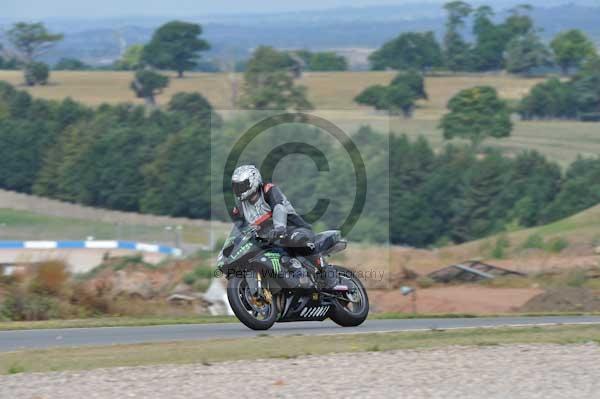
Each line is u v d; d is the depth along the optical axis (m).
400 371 28.91
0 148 192.12
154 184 169.75
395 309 78.56
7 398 25.19
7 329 41.56
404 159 179.62
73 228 154.12
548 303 77.25
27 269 63.22
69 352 32.62
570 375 28.48
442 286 93.38
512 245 121.81
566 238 122.56
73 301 61.25
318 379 27.66
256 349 32.69
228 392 25.91
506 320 47.53
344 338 35.53
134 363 30.27
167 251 118.44
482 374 28.52
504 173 176.88
